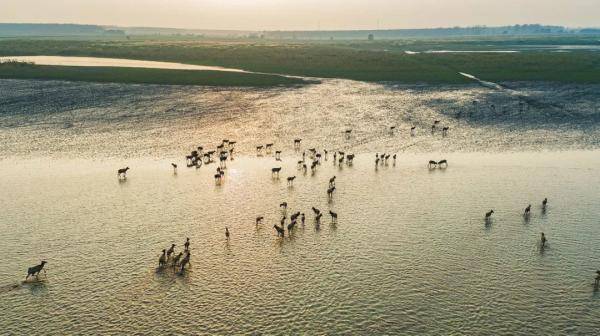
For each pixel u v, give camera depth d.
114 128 76.50
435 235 39.91
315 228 41.47
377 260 35.78
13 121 79.62
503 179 54.16
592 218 43.31
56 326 28.28
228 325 28.44
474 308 29.97
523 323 28.55
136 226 41.66
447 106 92.88
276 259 35.97
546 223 42.25
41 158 61.47
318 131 76.69
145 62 166.38
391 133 75.50
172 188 51.25
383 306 30.17
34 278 33.25
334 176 53.50
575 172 56.56
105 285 32.44
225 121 82.00
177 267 34.78
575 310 29.75
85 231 40.59
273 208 46.03
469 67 139.12
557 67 131.25
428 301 30.67
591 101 94.69
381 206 46.34
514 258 36.03
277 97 102.06
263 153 65.25
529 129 77.06
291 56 172.00
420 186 51.94
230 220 43.12
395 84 117.44
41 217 43.47
